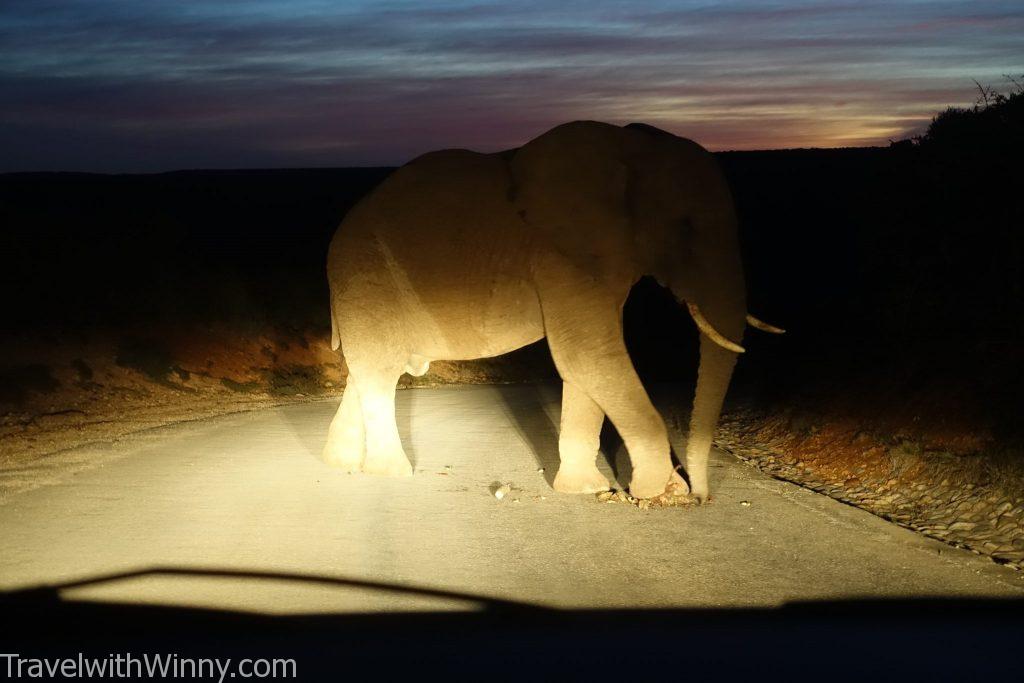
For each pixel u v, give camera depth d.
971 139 14.23
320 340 27.05
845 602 7.83
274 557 9.02
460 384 26.70
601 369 10.97
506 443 15.61
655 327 39.38
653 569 8.76
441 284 11.75
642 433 11.20
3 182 63.16
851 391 15.34
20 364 18.55
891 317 15.82
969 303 14.35
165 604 7.62
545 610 7.59
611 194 10.92
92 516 10.41
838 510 10.99
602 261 10.85
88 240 25.11
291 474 12.82
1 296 21.03
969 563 8.91
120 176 80.88
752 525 10.32
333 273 12.55
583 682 5.83
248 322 25.27
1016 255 13.23
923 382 13.56
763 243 46.84
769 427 17.05
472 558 9.08
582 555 9.20
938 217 14.71
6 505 10.84
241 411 19.00
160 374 20.92
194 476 12.59
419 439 16.02
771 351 29.11
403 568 8.74
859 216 16.38
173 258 26.00
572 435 12.01
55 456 13.72
